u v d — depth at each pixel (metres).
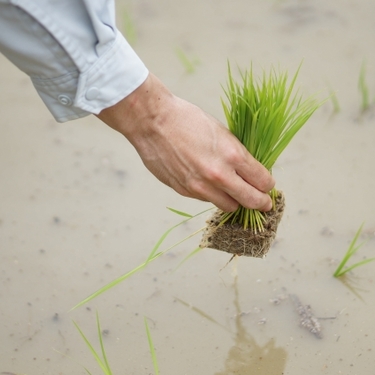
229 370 1.46
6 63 2.26
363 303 1.53
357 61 2.10
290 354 1.47
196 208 1.72
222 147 1.24
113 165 1.82
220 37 2.28
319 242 1.63
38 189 1.77
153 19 2.42
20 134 1.93
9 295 1.58
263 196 1.29
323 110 1.92
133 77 1.20
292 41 2.23
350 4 2.40
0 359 1.49
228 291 1.57
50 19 1.16
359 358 1.46
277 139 1.35
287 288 1.57
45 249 1.66
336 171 1.76
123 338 1.51
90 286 1.59
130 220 1.70
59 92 1.22
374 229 1.65
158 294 1.57
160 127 1.23
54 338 1.52
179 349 1.49
